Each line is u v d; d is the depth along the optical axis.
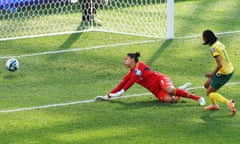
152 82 30.28
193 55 36.88
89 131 27.31
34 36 40.53
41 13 45.09
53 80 33.41
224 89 31.78
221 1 48.28
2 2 45.38
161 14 44.28
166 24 41.09
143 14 44.41
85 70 34.75
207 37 28.98
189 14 44.97
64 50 38.03
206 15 44.69
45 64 35.72
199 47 38.16
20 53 37.59
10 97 31.17
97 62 35.94
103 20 43.44
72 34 40.94
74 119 28.56
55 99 30.84
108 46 38.62
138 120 28.36
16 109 29.69
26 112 29.36
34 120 28.50
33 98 31.03
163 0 46.94
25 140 26.55
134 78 30.28
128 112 29.23
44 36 40.62
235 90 31.66
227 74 28.91
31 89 32.22
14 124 28.09
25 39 40.16
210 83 29.34
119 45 38.75
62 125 27.95
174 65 35.34
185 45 38.56
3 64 35.75
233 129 27.36
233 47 38.09
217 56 28.70
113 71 34.59
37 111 29.45
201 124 27.84
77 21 43.38
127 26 42.25
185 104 30.08
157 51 37.59
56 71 34.66
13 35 40.91
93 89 32.09
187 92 29.97
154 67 35.06
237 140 26.34
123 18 43.72
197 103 30.16
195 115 28.78
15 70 34.59
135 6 45.94
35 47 38.66
